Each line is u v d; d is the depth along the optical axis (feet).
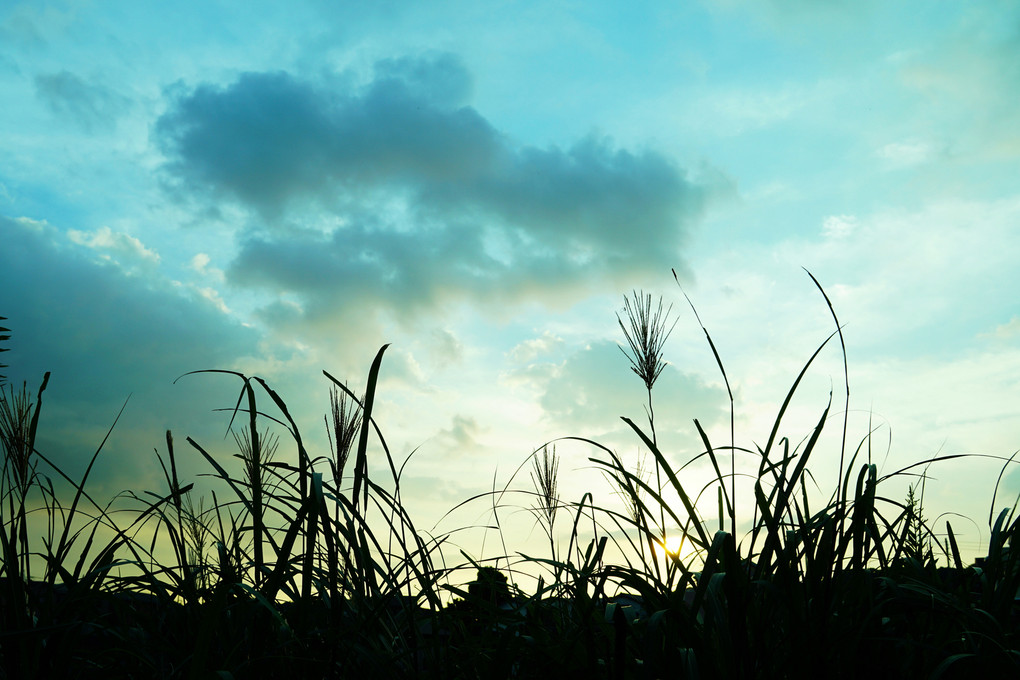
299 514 5.07
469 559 6.56
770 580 4.87
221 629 5.57
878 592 5.52
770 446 4.74
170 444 5.75
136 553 6.08
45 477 5.74
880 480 4.97
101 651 5.46
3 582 5.37
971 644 5.13
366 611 5.55
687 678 4.17
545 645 5.79
